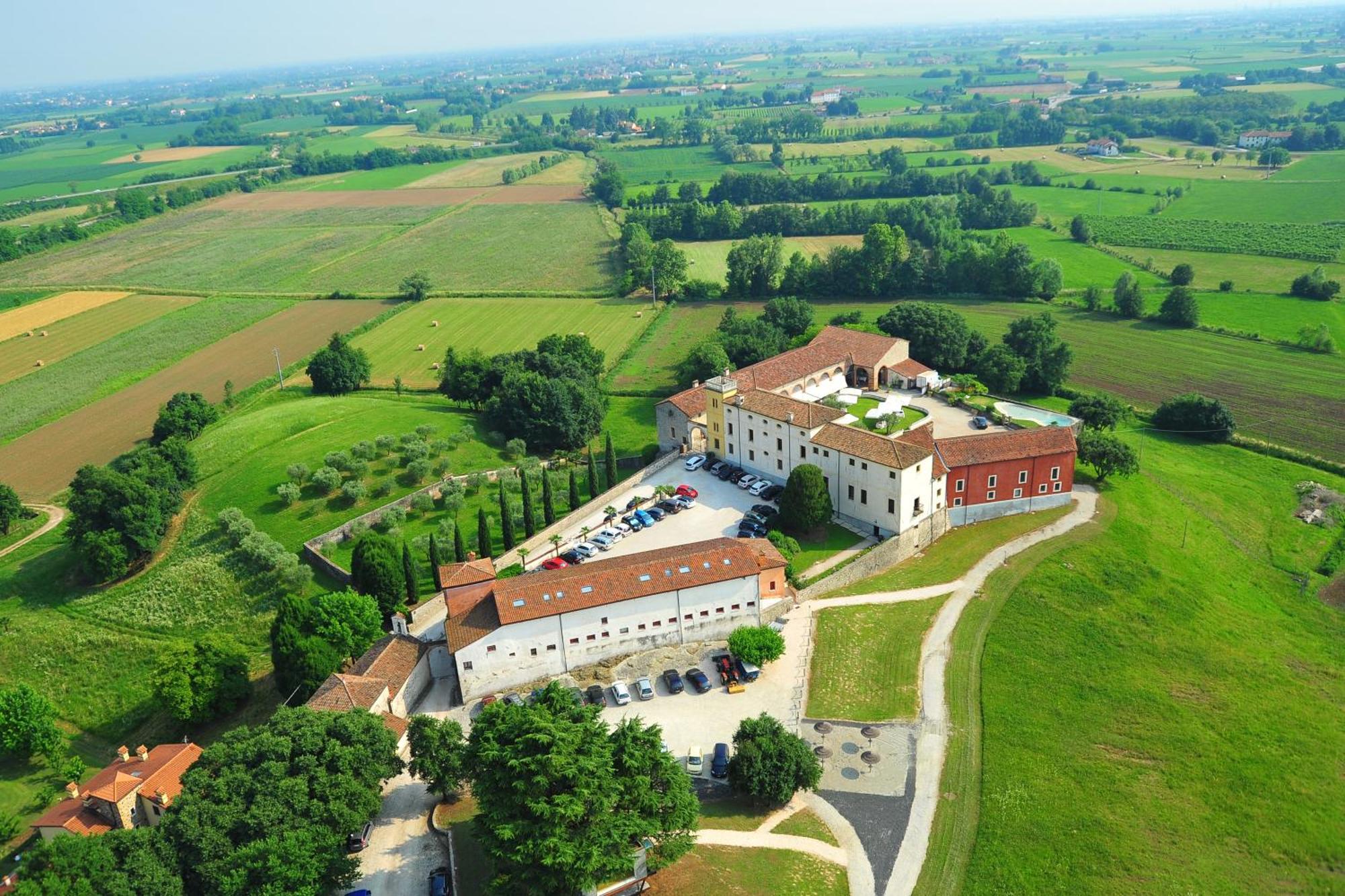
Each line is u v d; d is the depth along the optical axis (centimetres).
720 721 9788
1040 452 13575
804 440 13825
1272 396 18625
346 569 12862
